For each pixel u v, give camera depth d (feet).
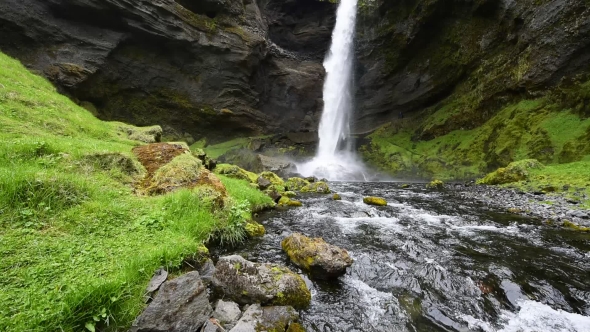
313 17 173.37
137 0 104.47
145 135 55.21
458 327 15.03
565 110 77.30
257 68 143.95
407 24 127.24
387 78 147.23
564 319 16.08
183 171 28.84
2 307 10.55
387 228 31.14
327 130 161.79
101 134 45.55
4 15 86.58
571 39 79.46
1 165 21.30
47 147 25.35
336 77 166.91
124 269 13.75
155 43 116.16
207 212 23.91
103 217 19.04
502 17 100.01
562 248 25.93
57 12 96.53
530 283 19.48
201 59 126.82
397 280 19.33
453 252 24.49
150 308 11.87
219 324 12.55
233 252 22.17
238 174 55.26
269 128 149.79
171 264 15.55
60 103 49.24
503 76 99.96
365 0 141.18
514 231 31.04
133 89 115.55
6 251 13.82
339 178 111.24
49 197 18.25
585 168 53.98
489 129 97.40
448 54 122.62
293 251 21.12
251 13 145.48
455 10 113.19
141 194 25.34
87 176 24.09
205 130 137.08
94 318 10.97
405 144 127.34
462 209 42.75
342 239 26.96
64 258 14.25
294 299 15.52
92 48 101.96
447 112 121.08
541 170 59.88
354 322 14.84
